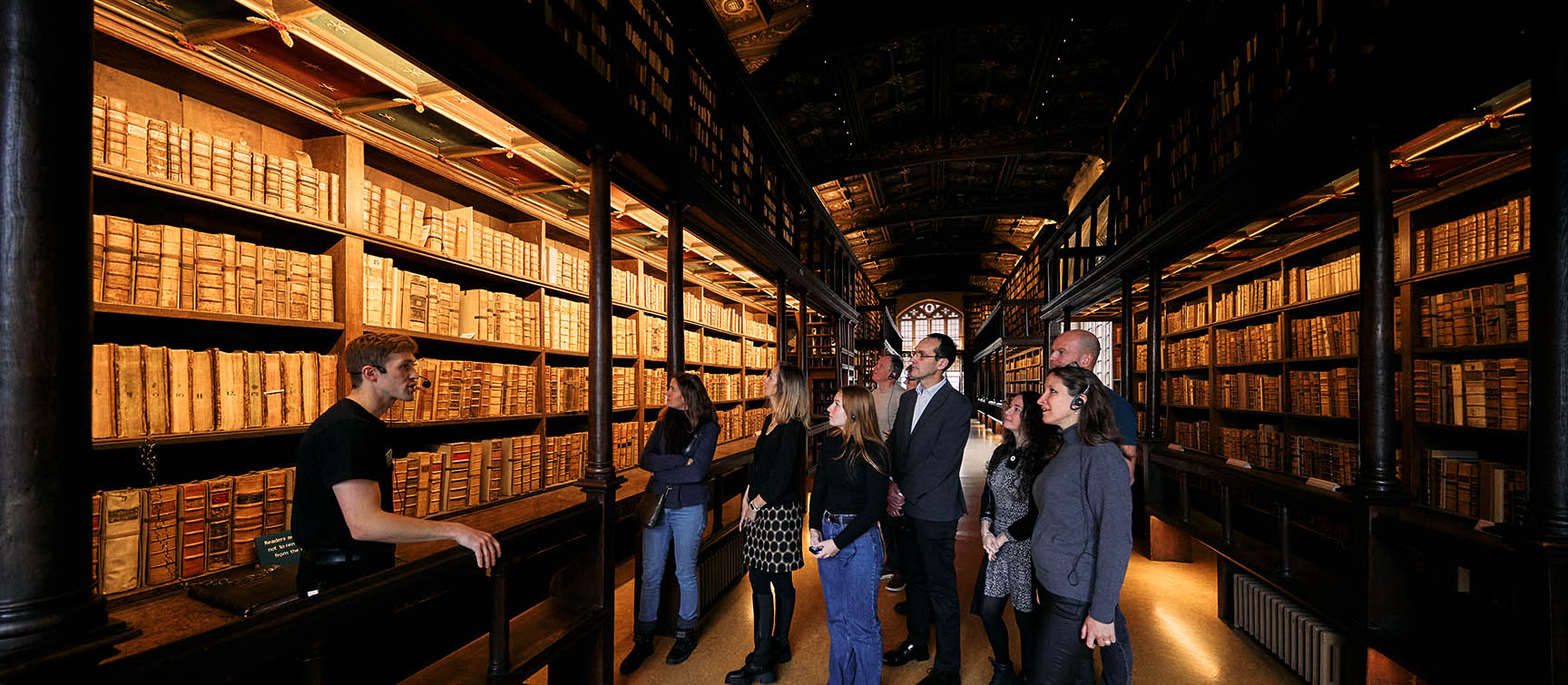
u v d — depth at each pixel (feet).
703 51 15.67
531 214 13.92
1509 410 10.62
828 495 9.29
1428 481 12.34
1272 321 19.35
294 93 8.87
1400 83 8.06
